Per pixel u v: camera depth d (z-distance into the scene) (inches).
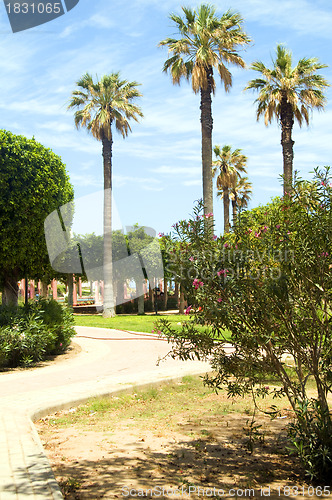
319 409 165.9
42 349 445.7
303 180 171.6
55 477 162.4
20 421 226.8
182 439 212.8
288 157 899.4
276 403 282.4
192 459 184.9
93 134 1162.0
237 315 172.6
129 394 311.6
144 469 172.1
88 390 303.1
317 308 169.9
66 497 145.3
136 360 455.2
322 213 163.2
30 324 450.3
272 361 175.9
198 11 826.2
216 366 185.9
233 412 264.1
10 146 482.0
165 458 185.6
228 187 1498.5
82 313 1205.7
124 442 207.5
